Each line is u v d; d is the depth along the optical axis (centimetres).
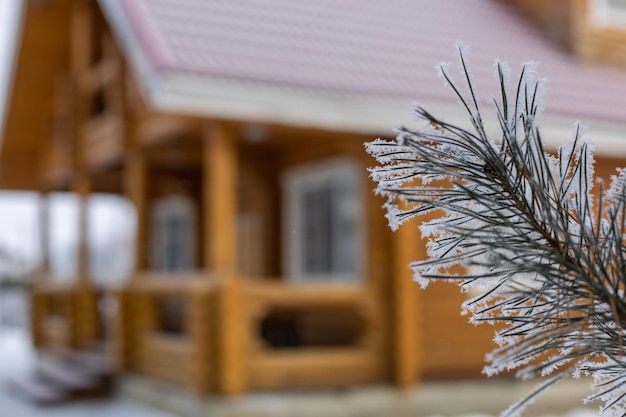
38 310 1366
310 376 814
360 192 875
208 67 731
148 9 792
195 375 780
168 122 873
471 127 206
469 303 170
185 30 782
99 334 1188
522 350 165
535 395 166
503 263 154
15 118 1348
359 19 945
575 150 166
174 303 1141
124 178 1278
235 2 875
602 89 1010
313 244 1021
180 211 1355
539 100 161
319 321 997
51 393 970
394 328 851
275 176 1081
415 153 163
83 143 1166
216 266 786
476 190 161
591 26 1093
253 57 782
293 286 805
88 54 1130
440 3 1088
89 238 1178
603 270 155
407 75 845
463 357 876
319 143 959
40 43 1236
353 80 800
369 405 827
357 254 942
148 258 970
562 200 163
